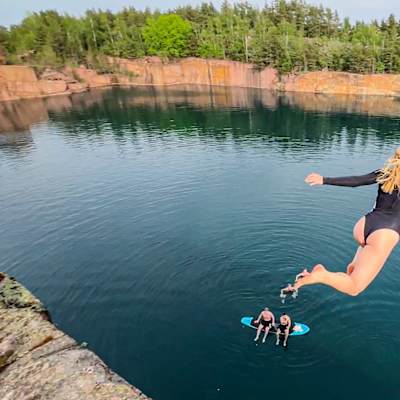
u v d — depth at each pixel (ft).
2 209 122.72
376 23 404.16
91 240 98.58
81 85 380.78
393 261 78.64
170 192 132.26
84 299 73.87
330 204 114.21
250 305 68.95
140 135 221.25
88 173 156.87
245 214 109.50
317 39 366.84
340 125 225.35
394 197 11.00
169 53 421.59
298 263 82.79
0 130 237.86
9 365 18.90
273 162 164.25
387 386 50.93
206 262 84.43
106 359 58.13
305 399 49.32
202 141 204.85
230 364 55.67
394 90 311.27
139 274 81.20
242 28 413.59
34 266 87.35
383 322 62.85
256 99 319.27
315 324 63.05
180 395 50.98
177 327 64.13
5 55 368.48
